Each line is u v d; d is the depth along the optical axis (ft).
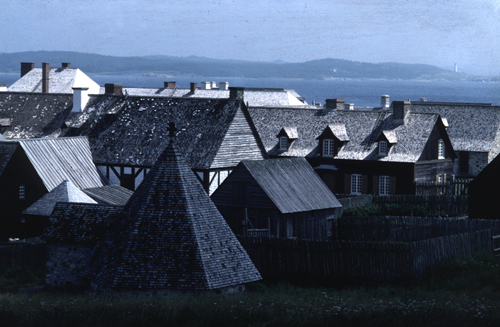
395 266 102.78
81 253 105.70
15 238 157.89
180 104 193.77
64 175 164.66
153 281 84.69
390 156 207.72
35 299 85.56
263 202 143.54
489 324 70.18
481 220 130.31
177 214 89.20
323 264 108.17
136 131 192.03
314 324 70.85
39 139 166.61
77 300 82.69
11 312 74.18
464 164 244.63
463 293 90.79
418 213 166.09
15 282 109.29
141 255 86.58
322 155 219.41
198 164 172.86
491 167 154.10
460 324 70.23
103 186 162.71
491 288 94.07
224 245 90.07
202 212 90.89
